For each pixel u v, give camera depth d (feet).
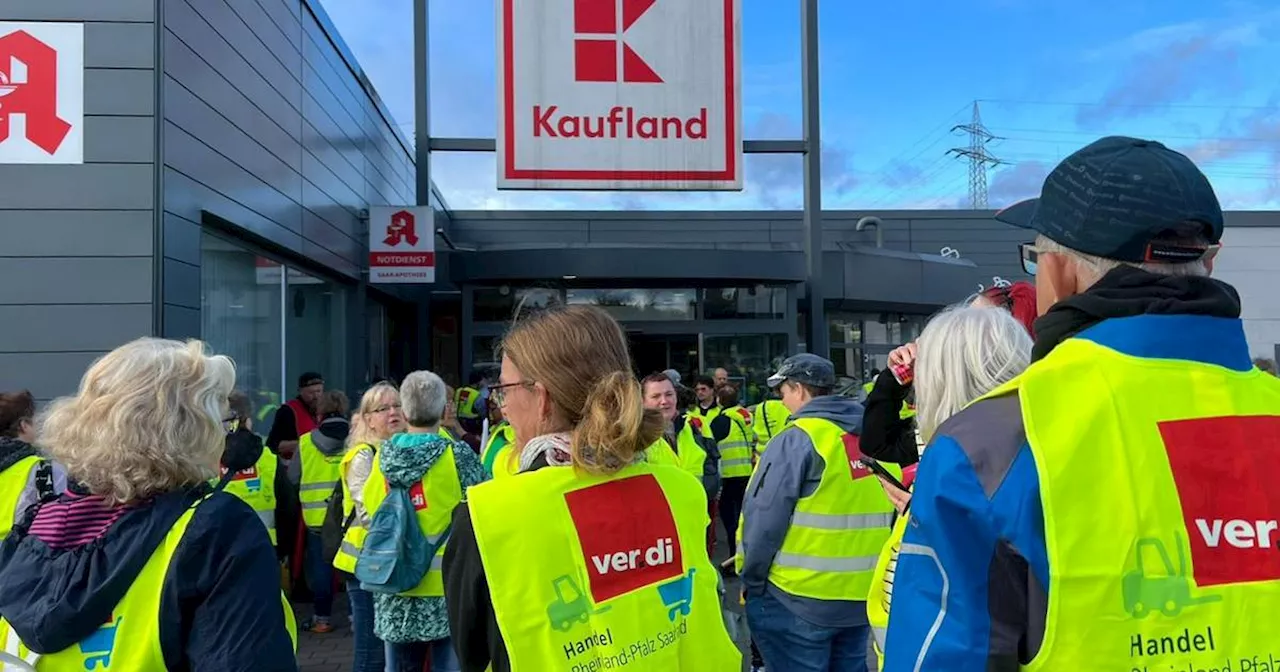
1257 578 3.51
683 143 33.35
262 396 27.68
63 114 19.38
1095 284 4.08
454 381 57.82
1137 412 3.66
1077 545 3.42
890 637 3.86
